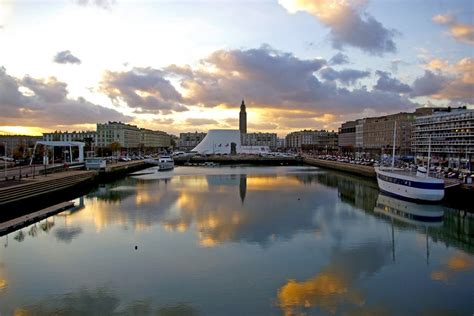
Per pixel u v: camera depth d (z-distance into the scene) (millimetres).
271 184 89688
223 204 60281
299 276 29781
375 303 25500
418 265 32656
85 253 34906
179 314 23766
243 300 25641
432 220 50000
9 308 24578
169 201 63188
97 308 24531
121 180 100375
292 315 23750
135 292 26750
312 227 45031
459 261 33781
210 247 36719
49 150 145250
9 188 55062
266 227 44656
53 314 23844
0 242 38469
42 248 36438
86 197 68688
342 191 77125
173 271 30531
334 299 25984
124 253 34906
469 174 69875
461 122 135500
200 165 176000
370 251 36219
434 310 24719
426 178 62625
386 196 70438
